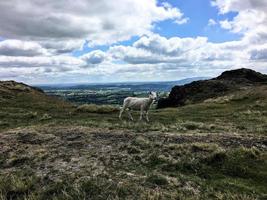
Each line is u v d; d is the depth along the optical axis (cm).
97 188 1155
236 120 2958
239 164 1407
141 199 1076
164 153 1523
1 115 3216
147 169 1359
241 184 1232
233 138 1789
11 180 1253
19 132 2008
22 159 1505
